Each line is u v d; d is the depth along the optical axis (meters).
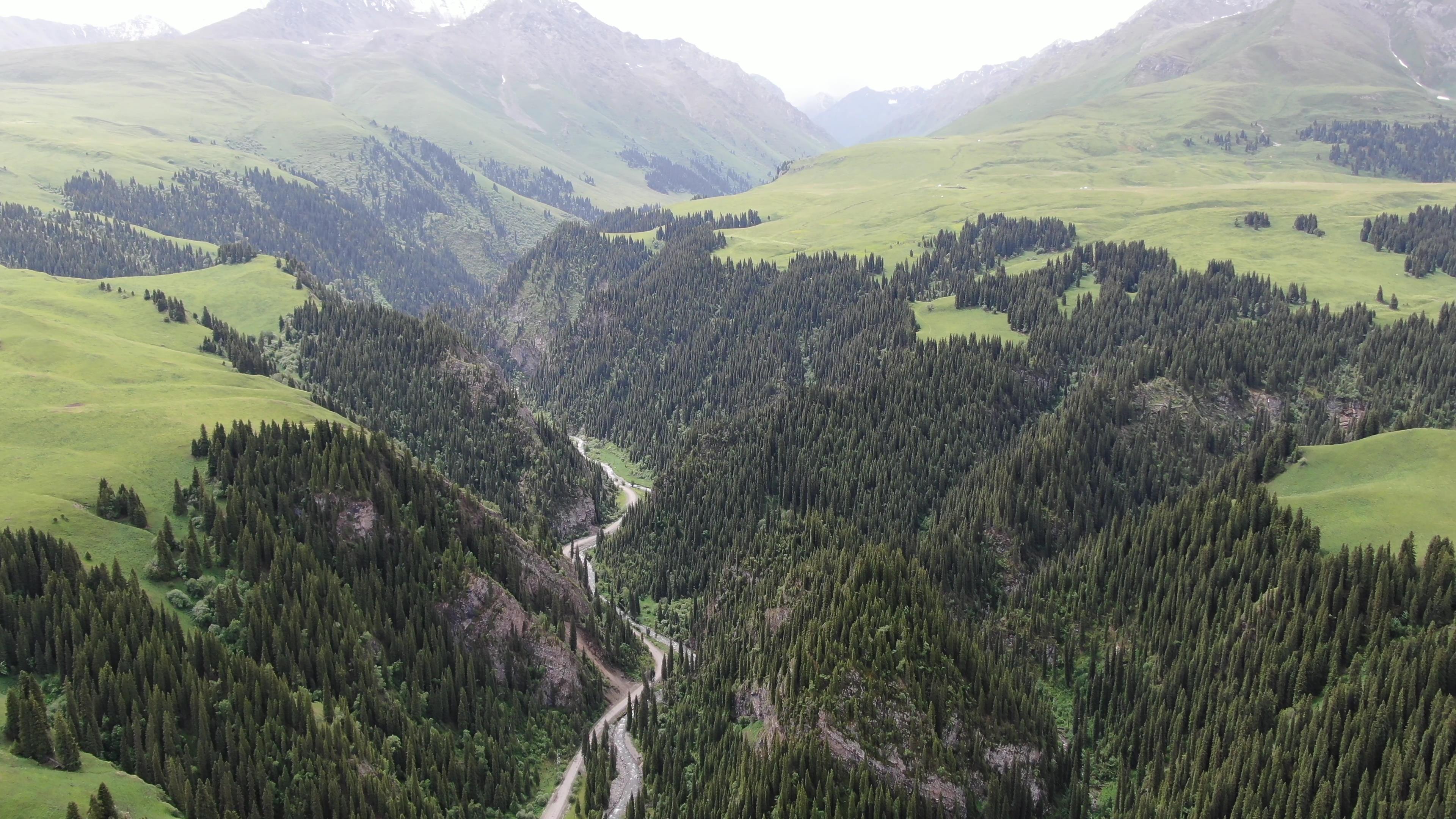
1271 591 139.62
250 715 117.50
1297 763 114.75
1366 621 128.75
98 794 95.19
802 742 133.50
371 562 154.12
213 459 159.00
